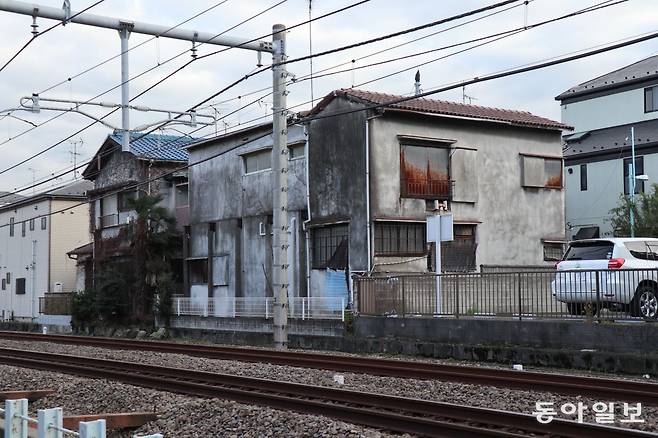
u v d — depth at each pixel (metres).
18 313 47.56
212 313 27.94
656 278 15.56
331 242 25.23
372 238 23.59
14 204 48.06
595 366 14.66
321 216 25.44
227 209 29.56
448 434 7.94
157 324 30.52
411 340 18.94
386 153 24.11
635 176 29.70
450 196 25.16
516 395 10.47
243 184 28.84
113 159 36.47
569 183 35.72
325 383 12.38
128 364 14.88
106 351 20.67
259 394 10.40
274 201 19.72
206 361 16.83
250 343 24.97
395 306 20.14
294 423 8.62
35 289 45.81
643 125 34.50
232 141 29.48
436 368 13.65
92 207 37.69
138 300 31.30
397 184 24.22
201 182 31.02
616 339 14.68
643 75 34.84
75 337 25.89
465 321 17.70
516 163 27.03
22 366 16.66
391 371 13.49
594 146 34.88
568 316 16.12
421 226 24.78
